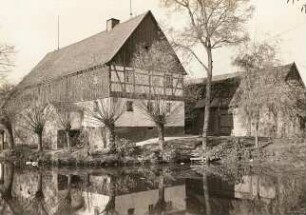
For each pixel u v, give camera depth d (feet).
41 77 149.28
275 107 104.32
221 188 59.21
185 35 100.94
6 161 110.93
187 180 67.72
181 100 126.93
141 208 46.83
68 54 153.28
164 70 114.32
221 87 147.02
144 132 119.75
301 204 46.29
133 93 117.60
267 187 58.85
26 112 121.08
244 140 113.39
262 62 101.19
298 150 91.25
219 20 98.99
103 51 125.59
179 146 106.22
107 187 62.59
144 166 90.68
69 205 49.34
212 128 142.20
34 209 47.11
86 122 118.52
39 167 93.66
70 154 100.42
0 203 51.13
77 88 128.06
